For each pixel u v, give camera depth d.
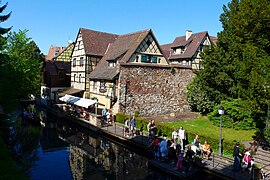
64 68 42.56
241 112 21.69
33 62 30.41
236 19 16.66
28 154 18.50
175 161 15.58
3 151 11.91
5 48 28.08
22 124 27.48
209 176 13.72
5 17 23.52
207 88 24.48
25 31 30.22
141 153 18.52
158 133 21.08
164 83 29.89
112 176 14.60
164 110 29.98
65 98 34.31
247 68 14.55
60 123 29.97
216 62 23.03
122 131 22.44
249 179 12.23
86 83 35.66
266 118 16.38
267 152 15.37
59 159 17.67
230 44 23.12
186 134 18.72
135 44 29.22
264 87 13.43
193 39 40.94
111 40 39.41
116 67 28.34
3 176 9.37
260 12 13.45
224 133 20.92
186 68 31.42
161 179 14.14
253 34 14.58
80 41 37.19
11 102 17.77
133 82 27.81
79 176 14.60
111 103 27.91
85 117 27.89
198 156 14.91
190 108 31.89
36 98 47.97
